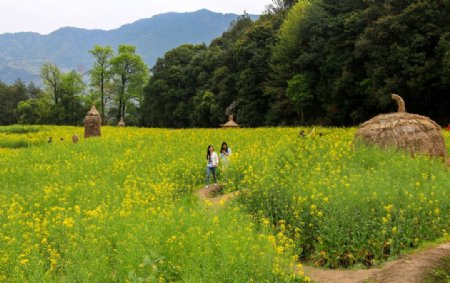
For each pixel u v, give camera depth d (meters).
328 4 51.78
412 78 37.31
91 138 33.00
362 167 14.30
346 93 45.78
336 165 14.85
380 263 9.22
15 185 18.62
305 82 50.75
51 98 94.75
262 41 62.25
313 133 23.52
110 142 29.34
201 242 8.37
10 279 7.68
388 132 17.06
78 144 29.42
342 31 46.69
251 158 17.91
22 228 10.74
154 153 23.61
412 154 16.59
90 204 13.62
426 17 37.88
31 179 19.47
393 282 7.70
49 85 94.50
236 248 7.84
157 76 82.00
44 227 10.85
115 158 22.78
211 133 32.12
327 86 48.47
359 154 16.02
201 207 10.84
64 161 23.88
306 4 54.41
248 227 9.27
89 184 16.81
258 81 61.62
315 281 8.44
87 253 8.51
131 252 8.15
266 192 11.80
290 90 51.75
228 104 66.75
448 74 35.44
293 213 10.85
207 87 72.94
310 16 51.12
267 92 56.38
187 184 17.81
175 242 8.48
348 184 11.16
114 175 18.69
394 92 38.81
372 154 15.80
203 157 21.31
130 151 24.53
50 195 15.15
